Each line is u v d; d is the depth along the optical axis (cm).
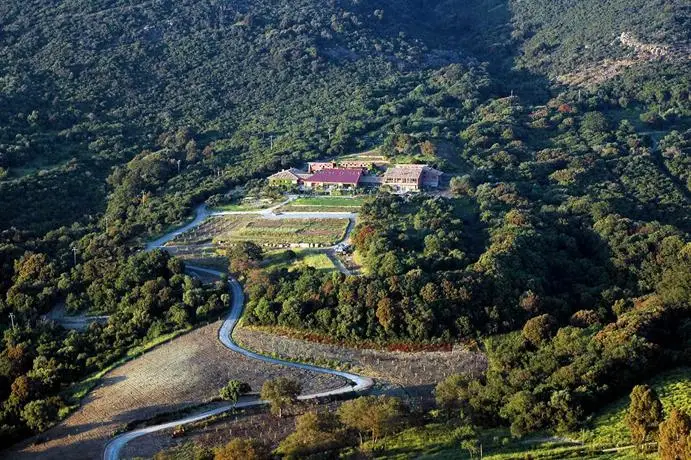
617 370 10050
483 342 12525
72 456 9831
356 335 12638
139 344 12775
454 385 10306
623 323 11606
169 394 11238
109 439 10156
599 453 8400
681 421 7269
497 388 10125
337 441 9375
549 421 9212
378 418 9350
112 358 12306
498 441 9131
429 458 8862
